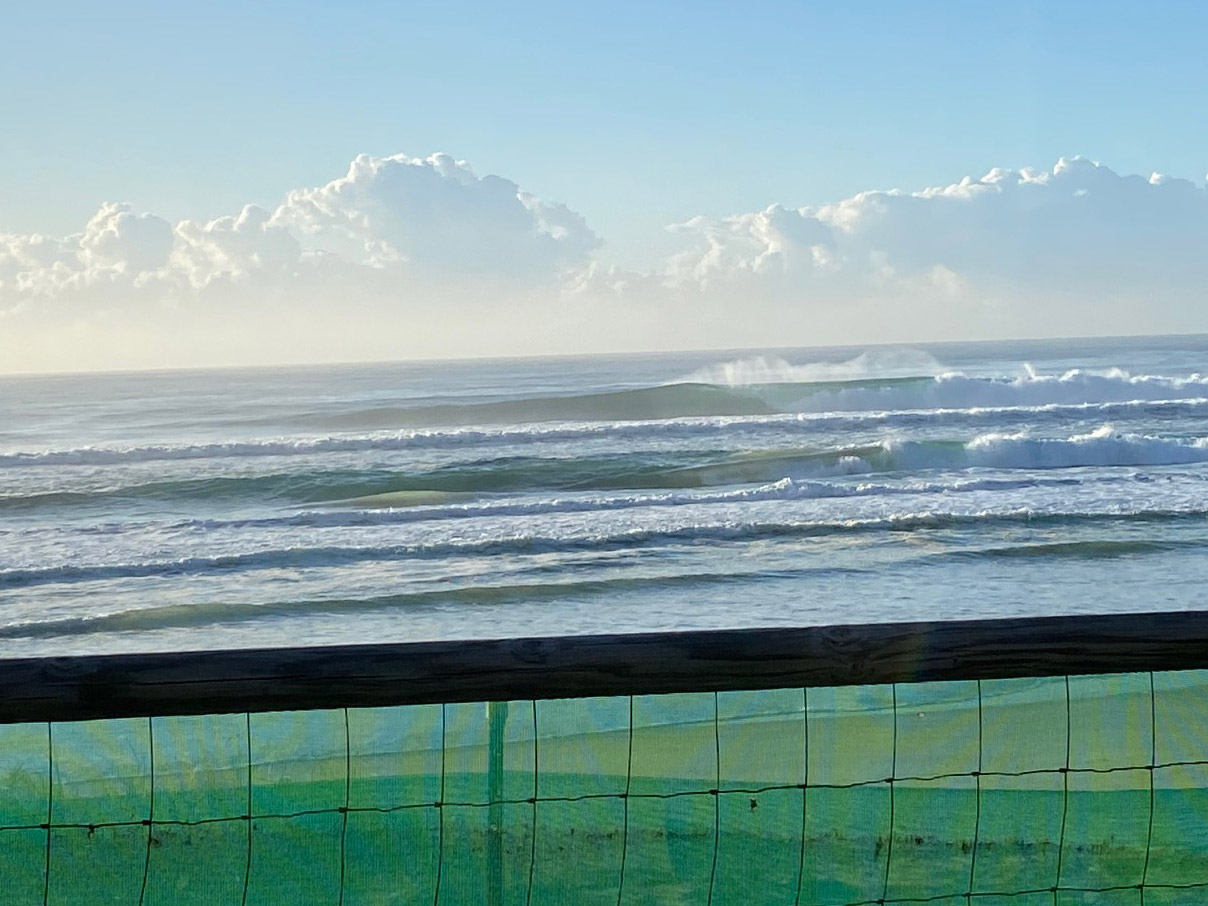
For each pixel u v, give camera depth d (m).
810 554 15.57
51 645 11.96
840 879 2.95
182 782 2.90
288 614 13.03
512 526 17.77
